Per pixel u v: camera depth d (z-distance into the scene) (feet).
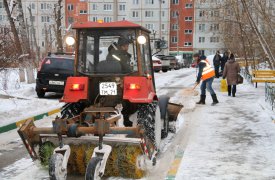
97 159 15.92
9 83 56.39
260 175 18.80
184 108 37.37
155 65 103.35
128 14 231.71
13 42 38.04
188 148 23.90
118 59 20.75
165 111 25.71
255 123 31.35
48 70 46.83
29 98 44.04
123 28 20.71
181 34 228.43
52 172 16.02
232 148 23.81
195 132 28.43
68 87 20.26
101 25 20.63
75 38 21.27
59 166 16.25
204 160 21.31
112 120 17.98
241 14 55.62
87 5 231.91
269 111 36.11
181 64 148.15
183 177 18.51
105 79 20.67
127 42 20.74
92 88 20.85
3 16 219.20
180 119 33.65
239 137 26.66
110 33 20.90
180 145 24.66
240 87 61.36
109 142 17.81
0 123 30.22
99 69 20.88
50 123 32.68
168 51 229.66
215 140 25.90
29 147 17.95
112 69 20.72
